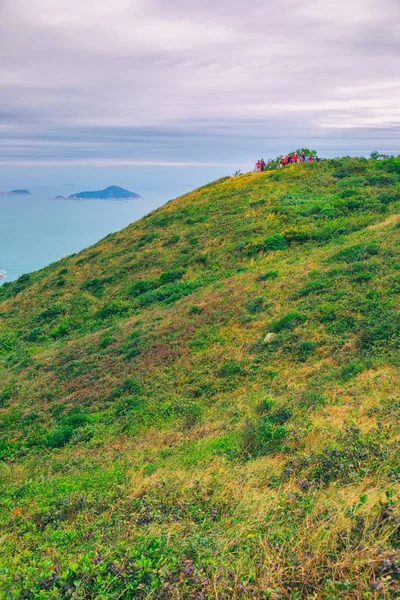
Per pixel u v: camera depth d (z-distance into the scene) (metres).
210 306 23.58
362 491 5.76
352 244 25.66
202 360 18.59
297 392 13.64
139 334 23.33
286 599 3.78
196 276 30.95
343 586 3.75
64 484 9.84
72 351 24.47
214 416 13.86
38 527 7.74
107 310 30.09
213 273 30.36
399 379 12.45
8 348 29.70
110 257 40.16
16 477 11.92
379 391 11.98
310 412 11.76
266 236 32.72
